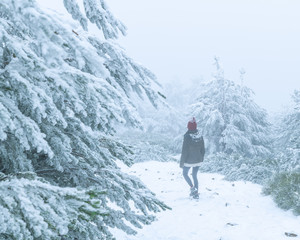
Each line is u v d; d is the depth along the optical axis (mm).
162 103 2568
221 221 4969
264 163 9195
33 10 1622
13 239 1367
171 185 8008
